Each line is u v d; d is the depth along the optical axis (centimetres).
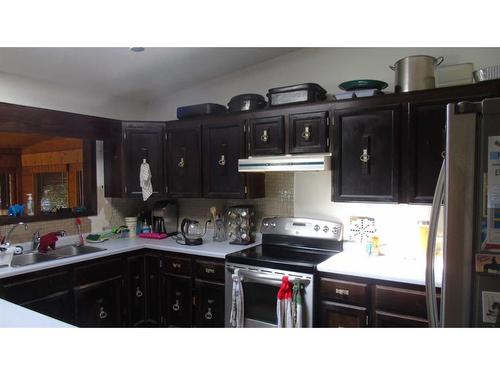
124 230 343
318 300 228
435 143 215
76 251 293
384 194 232
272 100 273
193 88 356
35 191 319
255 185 299
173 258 295
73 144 338
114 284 289
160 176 327
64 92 311
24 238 286
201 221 353
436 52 248
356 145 240
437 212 118
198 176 307
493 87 199
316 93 265
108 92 342
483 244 103
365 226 269
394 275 202
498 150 100
